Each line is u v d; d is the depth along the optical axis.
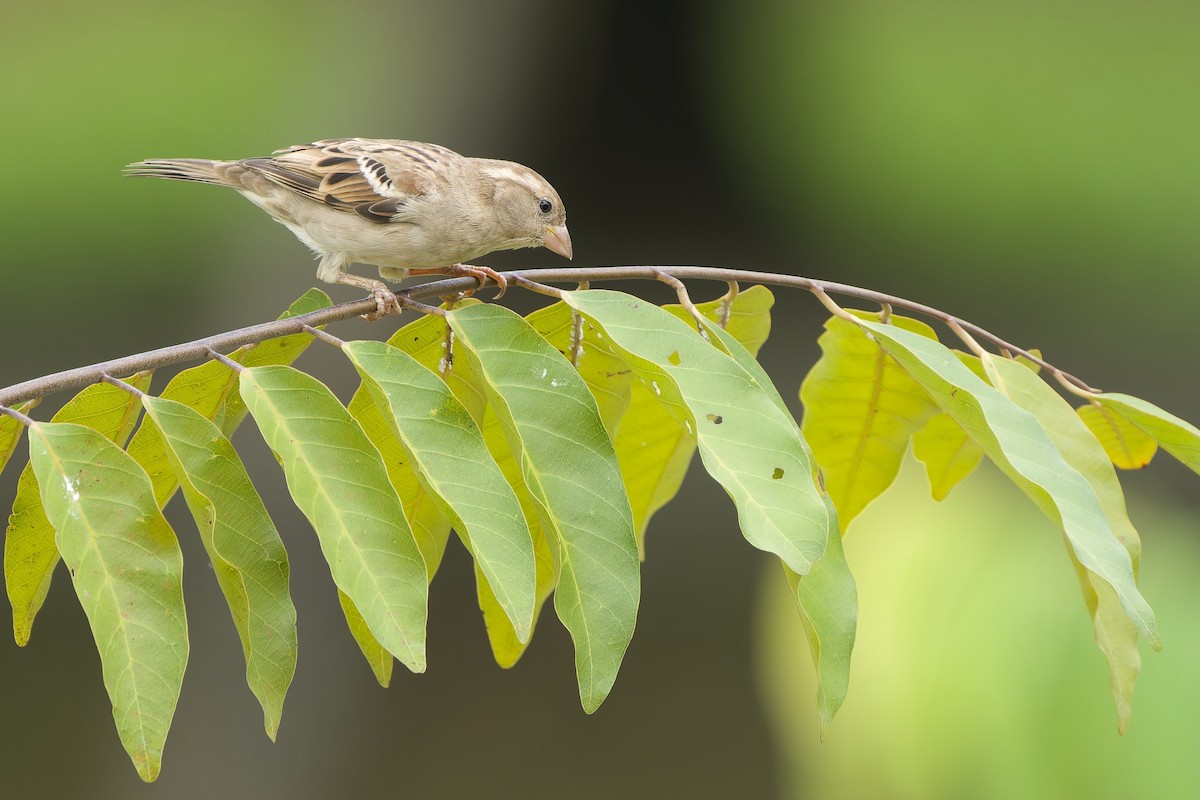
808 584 3.39
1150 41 15.85
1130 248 15.38
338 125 13.59
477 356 3.37
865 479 4.69
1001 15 15.98
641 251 15.41
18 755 12.23
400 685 12.90
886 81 15.84
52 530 3.58
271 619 3.12
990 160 15.68
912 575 6.15
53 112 15.16
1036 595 5.90
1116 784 5.61
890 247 15.66
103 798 12.12
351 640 12.35
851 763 6.26
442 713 12.92
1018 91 15.83
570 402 3.31
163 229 14.70
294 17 14.55
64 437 3.11
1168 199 15.41
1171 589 5.95
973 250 15.54
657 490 4.63
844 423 4.61
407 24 13.56
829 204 15.70
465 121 14.05
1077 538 3.25
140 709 2.93
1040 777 5.72
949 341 15.22
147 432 3.78
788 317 15.28
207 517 3.05
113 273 14.41
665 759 12.52
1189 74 15.67
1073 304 15.34
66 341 14.03
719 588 13.59
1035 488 3.33
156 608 3.00
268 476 11.91
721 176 15.59
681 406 3.31
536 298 14.33
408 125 13.76
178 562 3.04
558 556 3.14
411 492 3.98
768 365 14.49
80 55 15.44
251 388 3.24
